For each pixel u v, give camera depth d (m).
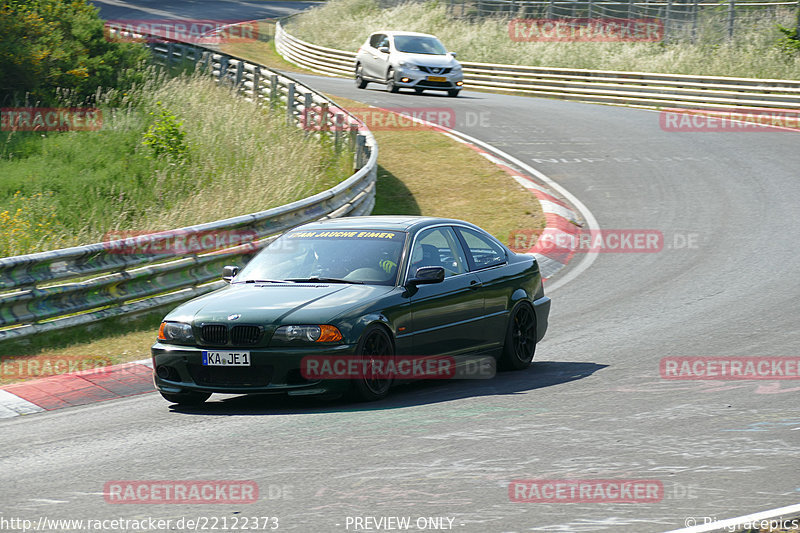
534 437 17.38
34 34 67.75
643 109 81.00
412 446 16.91
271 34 151.62
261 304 20.69
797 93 73.19
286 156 50.72
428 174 55.16
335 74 110.12
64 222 44.16
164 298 31.14
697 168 56.62
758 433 17.38
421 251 22.77
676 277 35.97
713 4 99.38
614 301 32.88
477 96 87.19
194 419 19.98
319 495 14.27
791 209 46.53
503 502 13.78
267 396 22.48
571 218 46.75
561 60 99.81
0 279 26.50
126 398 22.62
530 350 25.14
